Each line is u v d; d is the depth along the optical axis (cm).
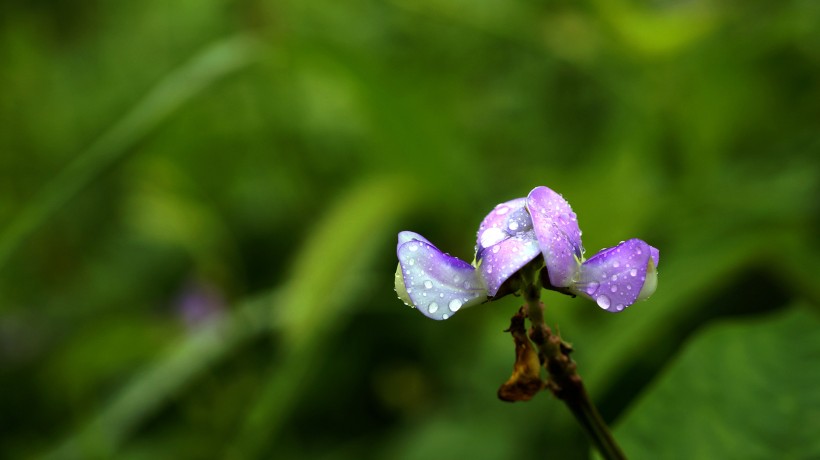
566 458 50
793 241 47
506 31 64
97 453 57
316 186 76
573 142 65
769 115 58
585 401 27
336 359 64
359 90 61
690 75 58
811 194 50
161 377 59
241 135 78
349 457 59
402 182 60
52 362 66
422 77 67
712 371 33
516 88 69
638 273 27
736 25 60
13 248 55
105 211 79
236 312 61
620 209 53
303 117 77
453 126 62
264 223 75
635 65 60
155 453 64
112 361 67
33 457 60
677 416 33
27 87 87
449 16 65
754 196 51
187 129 76
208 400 64
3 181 80
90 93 89
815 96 57
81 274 80
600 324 49
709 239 48
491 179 64
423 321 62
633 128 57
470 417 55
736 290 52
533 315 27
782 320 34
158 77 87
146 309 78
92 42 98
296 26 75
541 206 27
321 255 55
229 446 59
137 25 96
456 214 61
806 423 32
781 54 57
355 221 57
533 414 52
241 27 83
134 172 74
